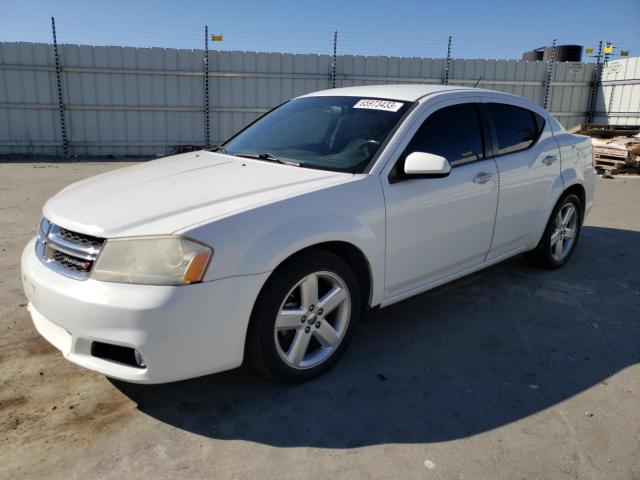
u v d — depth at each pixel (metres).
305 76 14.92
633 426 2.66
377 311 3.33
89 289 2.45
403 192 3.22
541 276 4.78
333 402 2.83
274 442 2.52
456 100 3.78
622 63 15.56
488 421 2.70
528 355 3.39
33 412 2.70
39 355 3.22
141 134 14.40
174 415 2.70
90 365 2.52
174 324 2.40
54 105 13.69
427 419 2.71
